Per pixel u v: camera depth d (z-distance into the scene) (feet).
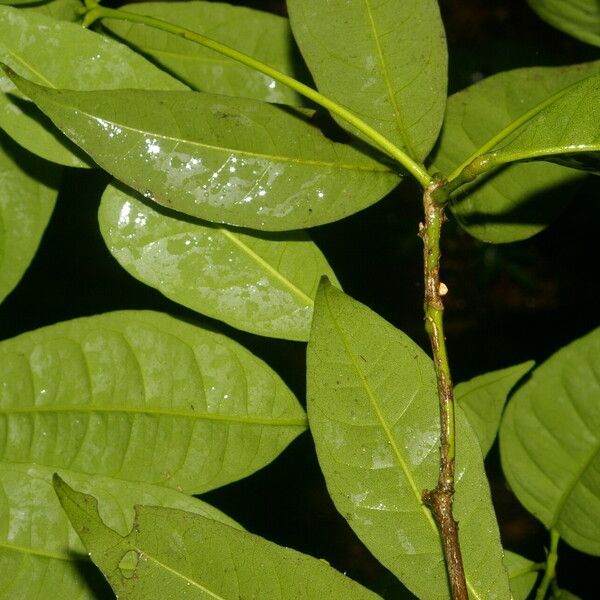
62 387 2.48
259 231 2.46
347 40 2.42
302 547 3.44
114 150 2.36
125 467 2.48
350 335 2.34
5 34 2.43
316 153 2.41
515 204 2.56
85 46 2.44
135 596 2.29
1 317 3.32
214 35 2.66
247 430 2.49
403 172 2.43
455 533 2.31
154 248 2.44
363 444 2.35
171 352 2.49
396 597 2.55
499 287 3.68
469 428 2.36
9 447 2.47
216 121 2.39
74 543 2.45
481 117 2.57
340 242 3.56
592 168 2.34
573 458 2.64
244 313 2.45
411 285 3.57
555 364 2.65
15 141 2.49
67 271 3.32
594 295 3.67
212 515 2.44
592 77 2.29
